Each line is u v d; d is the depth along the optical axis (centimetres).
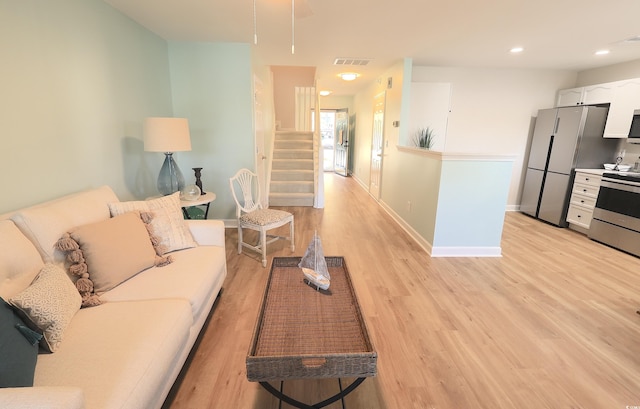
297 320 147
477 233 328
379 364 177
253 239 370
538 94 500
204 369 171
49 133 191
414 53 396
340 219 461
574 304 240
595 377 169
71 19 207
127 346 118
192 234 227
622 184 352
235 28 308
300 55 414
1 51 159
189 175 400
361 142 750
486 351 188
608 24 281
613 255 341
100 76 239
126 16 274
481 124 507
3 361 91
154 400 121
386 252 339
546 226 452
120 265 166
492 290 261
